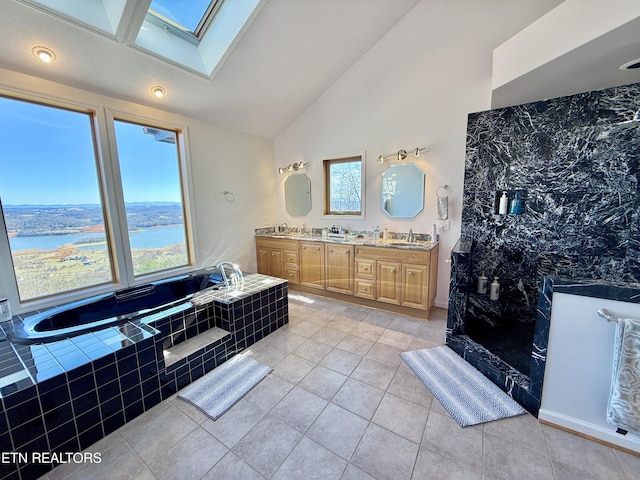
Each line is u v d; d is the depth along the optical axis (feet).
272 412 5.77
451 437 5.08
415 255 9.76
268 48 9.08
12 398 4.25
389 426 5.36
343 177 12.90
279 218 15.26
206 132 11.46
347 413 5.70
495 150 8.94
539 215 8.53
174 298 9.98
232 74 9.55
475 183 9.37
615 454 4.68
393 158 11.31
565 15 5.43
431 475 4.38
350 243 11.19
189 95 9.73
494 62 7.55
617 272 7.74
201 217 11.55
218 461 4.70
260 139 14.01
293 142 14.01
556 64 5.93
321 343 8.50
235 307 7.88
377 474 4.41
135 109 9.10
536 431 5.20
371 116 11.57
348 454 4.78
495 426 5.32
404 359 7.54
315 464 4.61
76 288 8.42
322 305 11.55
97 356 5.23
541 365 5.32
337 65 11.22
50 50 6.63
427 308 9.80
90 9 6.48
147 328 6.35
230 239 12.91
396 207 11.48
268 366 7.35
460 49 9.48
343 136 12.40
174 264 11.03
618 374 4.49
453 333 8.01
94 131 8.42
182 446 5.01
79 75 7.49
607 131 7.39
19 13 5.75
